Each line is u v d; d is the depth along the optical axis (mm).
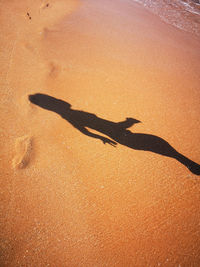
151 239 2627
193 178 3258
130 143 3637
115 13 7855
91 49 5695
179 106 4406
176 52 6180
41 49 5430
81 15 7352
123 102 4328
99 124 3871
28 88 4312
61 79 4652
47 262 2414
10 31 5938
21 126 3639
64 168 3203
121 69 5152
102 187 3053
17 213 2715
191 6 9969
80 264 2426
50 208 2801
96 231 2656
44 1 8094
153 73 5191
